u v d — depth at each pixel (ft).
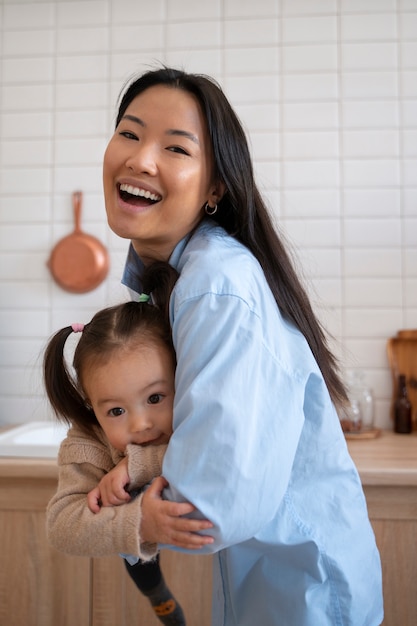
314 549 3.11
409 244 7.36
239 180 3.26
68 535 2.81
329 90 7.46
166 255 3.49
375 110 7.41
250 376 2.63
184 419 2.58
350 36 7.45
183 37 7.59
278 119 7.49
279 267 3.37
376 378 7.34
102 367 3.09
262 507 2.58
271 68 7.51
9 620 5.56
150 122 3.13
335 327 7.38
